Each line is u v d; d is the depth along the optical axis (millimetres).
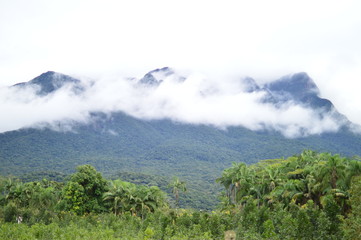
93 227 47000
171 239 36562
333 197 39031
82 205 63438
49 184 97562
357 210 23719
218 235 37062
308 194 47594
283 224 28281
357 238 22031
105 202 67312
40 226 42531
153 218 48844
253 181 68375
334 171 45062
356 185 25969
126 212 58906
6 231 37531
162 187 164875
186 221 44000
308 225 26219
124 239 36125
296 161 73125
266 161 107625
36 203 69500
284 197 49750
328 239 25141
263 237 30875
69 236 35281
